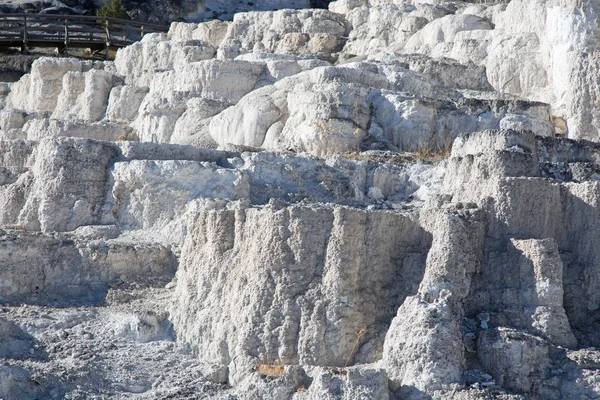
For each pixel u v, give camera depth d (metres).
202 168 42.50
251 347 31.95
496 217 32.50
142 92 61.81
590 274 32.03
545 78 54.03
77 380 32.16
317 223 32.22
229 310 33.06
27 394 31.64
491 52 56.12
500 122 47.75
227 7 89.38
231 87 56.94
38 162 43.94
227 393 31.17
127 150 43.66
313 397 29.08
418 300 30.33
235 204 40.56
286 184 42.97
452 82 55.72
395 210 35.94
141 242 40.28
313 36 65.62
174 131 55.84
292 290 31.97
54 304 37.34
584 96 46.97
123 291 37.72
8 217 44.00
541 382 29.05
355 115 48.16
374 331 31.62
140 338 34.41
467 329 30.56
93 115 63.25
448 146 47.41
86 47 81.31
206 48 63.91
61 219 42.69
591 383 28.73
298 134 48.59
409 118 47.81
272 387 29.94
